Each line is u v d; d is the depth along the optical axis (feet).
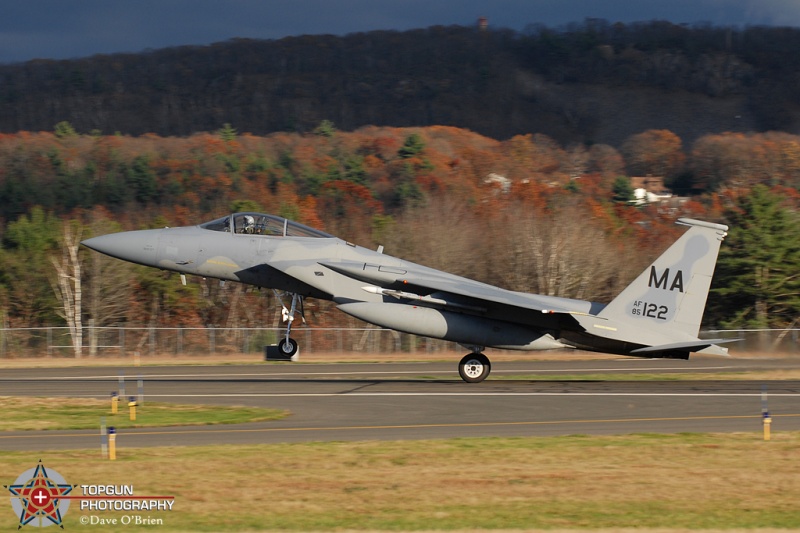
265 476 150.71
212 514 130.72
